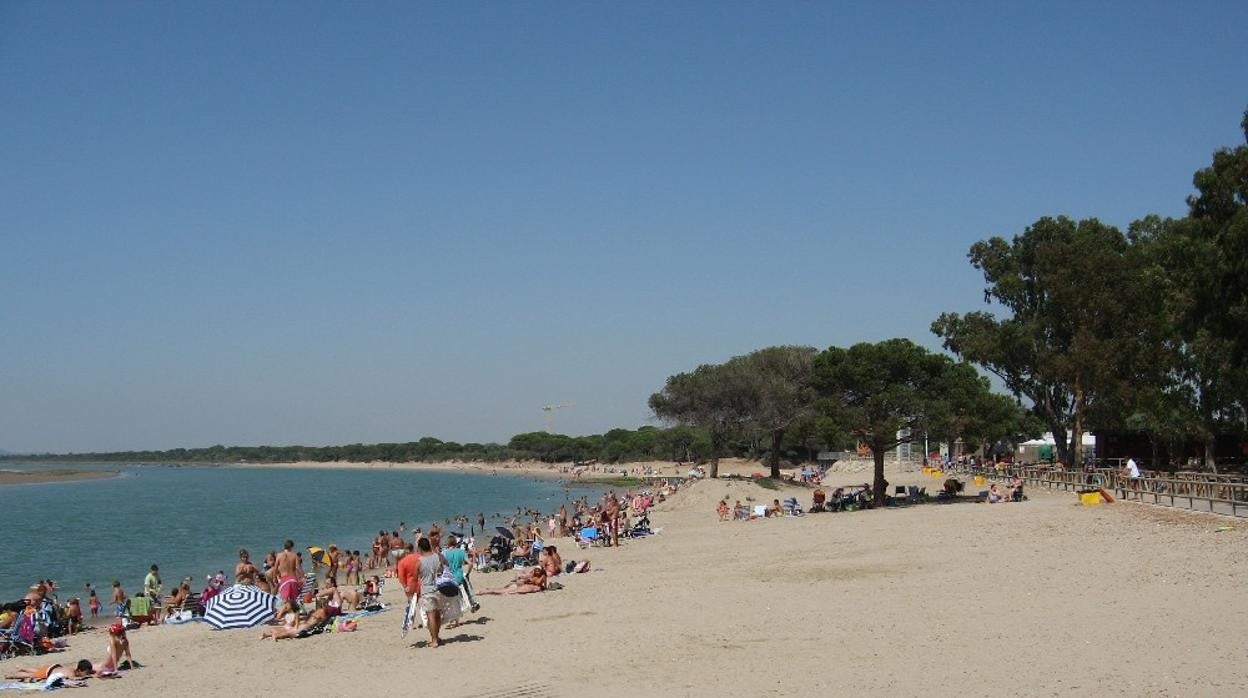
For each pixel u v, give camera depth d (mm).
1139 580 18016
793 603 18547
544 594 22469
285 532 70875
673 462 178750
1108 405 55406
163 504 109875
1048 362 54156
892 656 13328
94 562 52188
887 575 21641
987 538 27312
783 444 106375
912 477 79125
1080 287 53938
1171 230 53719
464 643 16547
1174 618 14461
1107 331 54812
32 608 22906
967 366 49875
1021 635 14102
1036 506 36531
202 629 21938
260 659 16438
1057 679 11523
